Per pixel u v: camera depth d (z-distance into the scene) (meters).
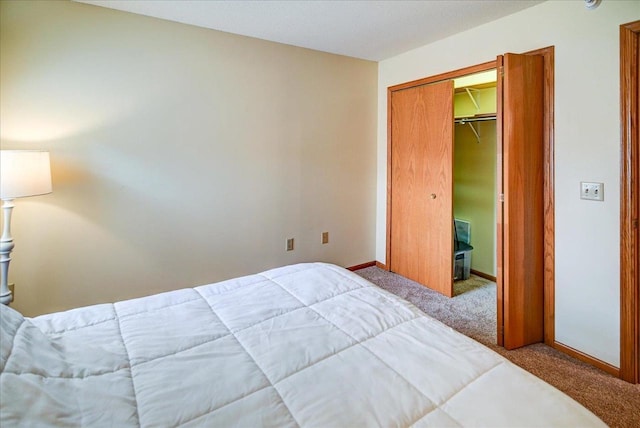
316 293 1.58
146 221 2.57
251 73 2.93
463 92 3.82
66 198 2.29
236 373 1.01
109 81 2.36
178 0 2.24
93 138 2.34
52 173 2.23
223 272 2.95
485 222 3.67
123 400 0.89
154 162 2.56
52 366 0.94
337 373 1.02
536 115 2.24
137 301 1.51
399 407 0.88
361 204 3.78
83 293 2.39
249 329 1.27
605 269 2.04
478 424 0.82
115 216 2.46
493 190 3.57
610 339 2.03
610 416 1.70
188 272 2.78
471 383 0.97
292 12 2.43
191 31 2.63
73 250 2.34
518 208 2.22
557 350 2.28
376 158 3.84
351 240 3.75
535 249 2.29
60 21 2.19
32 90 2.14
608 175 1.99
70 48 2.23
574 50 2.11
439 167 3.16
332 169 3.51
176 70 2.59
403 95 3.45
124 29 2.39
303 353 1.11
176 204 2.68
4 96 2.07
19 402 0.75
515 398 0.90
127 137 2.45
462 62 2.85
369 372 1.02
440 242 3.20
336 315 1.38
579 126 2.10
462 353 1.11
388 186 3.72
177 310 1.42
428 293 3.23
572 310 2.20
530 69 2.21
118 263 2.50
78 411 0.82
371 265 3.96
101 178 2.39
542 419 0.83
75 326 1.26
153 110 2.53
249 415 0.85
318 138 3.37
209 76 2.73
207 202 2.81
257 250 3.11
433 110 3.17
